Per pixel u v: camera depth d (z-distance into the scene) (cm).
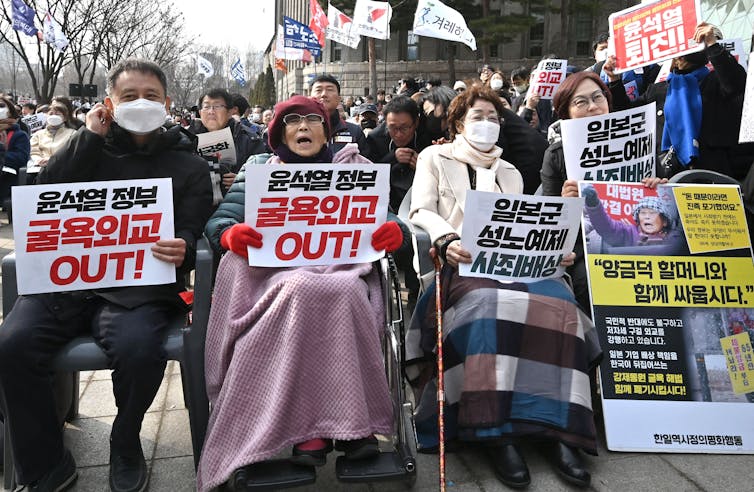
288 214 228
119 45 2481
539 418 239
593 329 261
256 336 208
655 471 242
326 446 211
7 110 735
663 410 261
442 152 313
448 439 254
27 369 214
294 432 204
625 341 272
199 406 225
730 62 364
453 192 306
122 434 225
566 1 2494
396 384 221
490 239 256
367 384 215
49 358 221
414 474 209
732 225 293
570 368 245
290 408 204
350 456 211
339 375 207
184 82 4344
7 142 749
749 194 310
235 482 200
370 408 216
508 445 239
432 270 286
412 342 275
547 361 246
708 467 244
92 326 231
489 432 235
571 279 296
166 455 254
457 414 251
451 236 269
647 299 279
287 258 229
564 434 238
